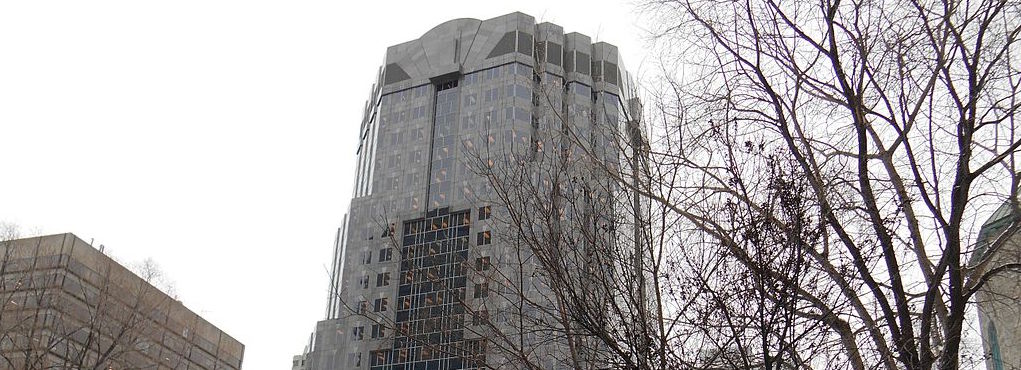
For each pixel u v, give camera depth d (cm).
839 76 1068
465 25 12412
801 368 923
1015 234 1126
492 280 1095
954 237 976
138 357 3578
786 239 908
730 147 980
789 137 1015
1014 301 1145
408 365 8900
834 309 931
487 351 1070
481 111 11256
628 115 1124
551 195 1093
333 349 10038
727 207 964
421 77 12150
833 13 1085
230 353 6862
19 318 3192
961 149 1011
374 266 10494
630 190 1062
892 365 959
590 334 1000
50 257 3625
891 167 1070
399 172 11319
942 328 1034
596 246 1038
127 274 3569
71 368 3133
